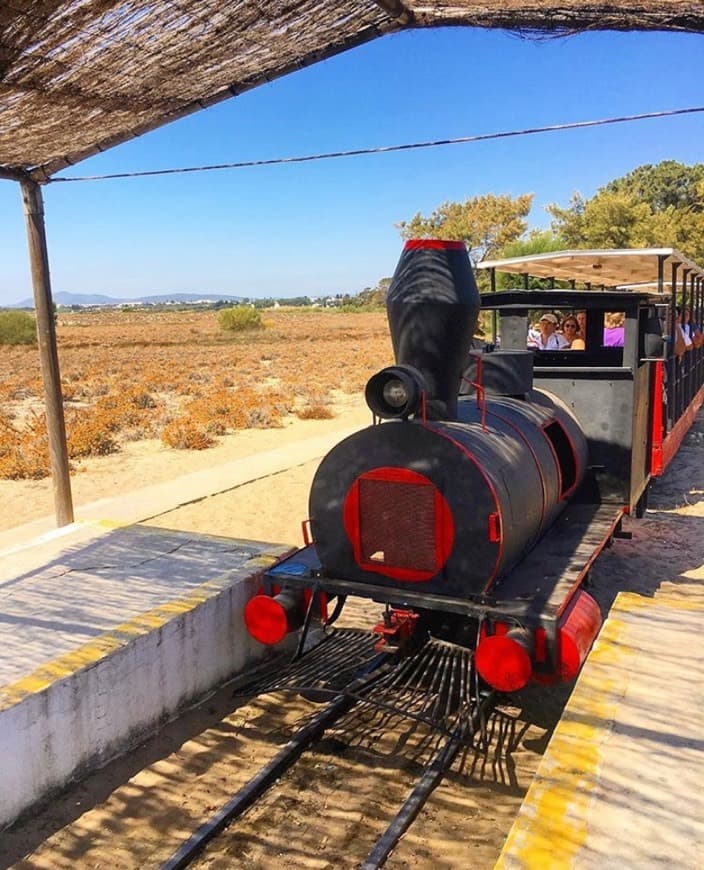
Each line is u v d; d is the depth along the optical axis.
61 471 7.46
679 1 3.38
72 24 3.99
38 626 4.84
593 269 9.18
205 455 14.87
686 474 11.08
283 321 99.62
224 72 5.05
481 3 3.81
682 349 9.34
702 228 36.91
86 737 4.27
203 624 5.13
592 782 3.19
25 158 6.50
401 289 4.80
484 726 4.45
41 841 3.78
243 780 4.31
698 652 4.38
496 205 44.66
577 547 5.33
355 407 21.88
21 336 57.75
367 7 4.29
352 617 6.47
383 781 4.28
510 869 2.70
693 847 2.81
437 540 4.55
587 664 4.24
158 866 3.62
